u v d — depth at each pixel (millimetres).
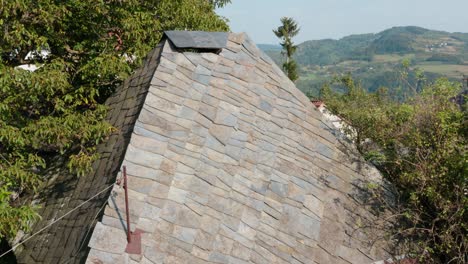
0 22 8594
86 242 6152
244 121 8688
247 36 10031
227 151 8062
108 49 11234
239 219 7445
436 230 8055
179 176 7258
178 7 13391
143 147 7246
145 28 11977
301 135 9359
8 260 9789
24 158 9047
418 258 7863
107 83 11086
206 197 7293
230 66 9367
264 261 7254
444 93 9164
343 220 8383
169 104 8039
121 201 6453
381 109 10477
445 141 8133
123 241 6043
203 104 8438
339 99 17656
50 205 8242
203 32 9656
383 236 8188
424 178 8062
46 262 6695
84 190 7684
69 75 10320
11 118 9148
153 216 6539
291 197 8258
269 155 8562
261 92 9422
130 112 8414
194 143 7785
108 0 11016
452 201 7906
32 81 8578
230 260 6945
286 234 7762
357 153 9664
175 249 6531
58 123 8891
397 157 9195
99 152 8430
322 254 7809
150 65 9305
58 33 10883
